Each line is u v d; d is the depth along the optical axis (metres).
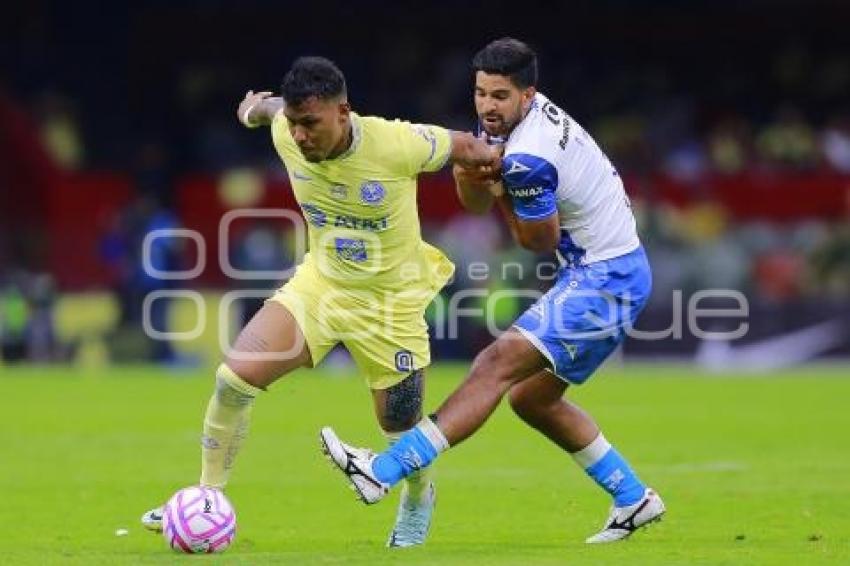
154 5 131.00
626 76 132.00
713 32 136.25
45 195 111.50
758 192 110.75
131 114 127.62
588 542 34.56
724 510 40.56
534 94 33.97
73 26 129.38
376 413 34.47
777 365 94.94
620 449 55.28
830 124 128.50
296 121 31.38
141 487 45.25
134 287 94.31
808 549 32.62
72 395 74.75
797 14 136.38
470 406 32.41
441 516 39.97
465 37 134.75
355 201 32.44
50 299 95.62
